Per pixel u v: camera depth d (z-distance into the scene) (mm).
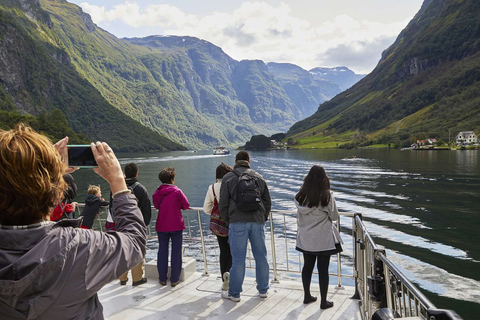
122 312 5043
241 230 5137
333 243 4965
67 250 1183
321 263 5000
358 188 51719
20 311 1127
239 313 4941
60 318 1189
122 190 1605
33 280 1107
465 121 181875
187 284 6055
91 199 5832
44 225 1259
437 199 41469
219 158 156625
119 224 1551
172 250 5957
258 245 5277
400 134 199000
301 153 174500
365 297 4516
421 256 20625
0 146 1199
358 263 5184
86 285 1213
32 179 1191
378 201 40594
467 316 12938
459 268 18438
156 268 6301
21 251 1169
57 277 1149
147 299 5469
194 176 77562
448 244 23078
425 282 16562
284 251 20938
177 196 5949
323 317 4766
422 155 132125
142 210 5707
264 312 4957
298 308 5051
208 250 22000
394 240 24312
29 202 1202
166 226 5875
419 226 28453
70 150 1576
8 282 1079
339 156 139625
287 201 42375
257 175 5297
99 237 1334
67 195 5508
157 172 84688
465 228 27547
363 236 4574
